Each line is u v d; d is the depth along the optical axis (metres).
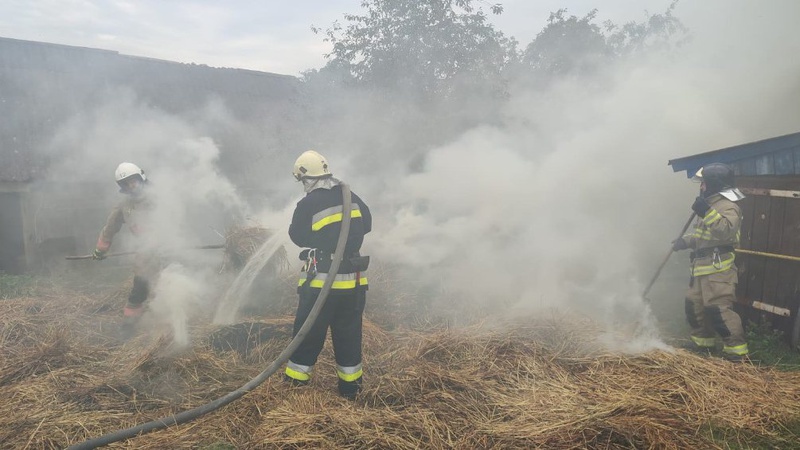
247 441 2.83
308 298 3.35
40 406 3.22
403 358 3.87
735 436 2.96
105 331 4.73
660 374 3.54
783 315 4.49
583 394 3.29
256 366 3.82
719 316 4.12
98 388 3.43
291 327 4.45
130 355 4.03
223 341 4.25
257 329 4.43
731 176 4.32
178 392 3.43
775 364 3.98
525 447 2.77
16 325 4.62
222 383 3.53
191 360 3.79
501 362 3.72
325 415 2.98
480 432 2.91
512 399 3.24
